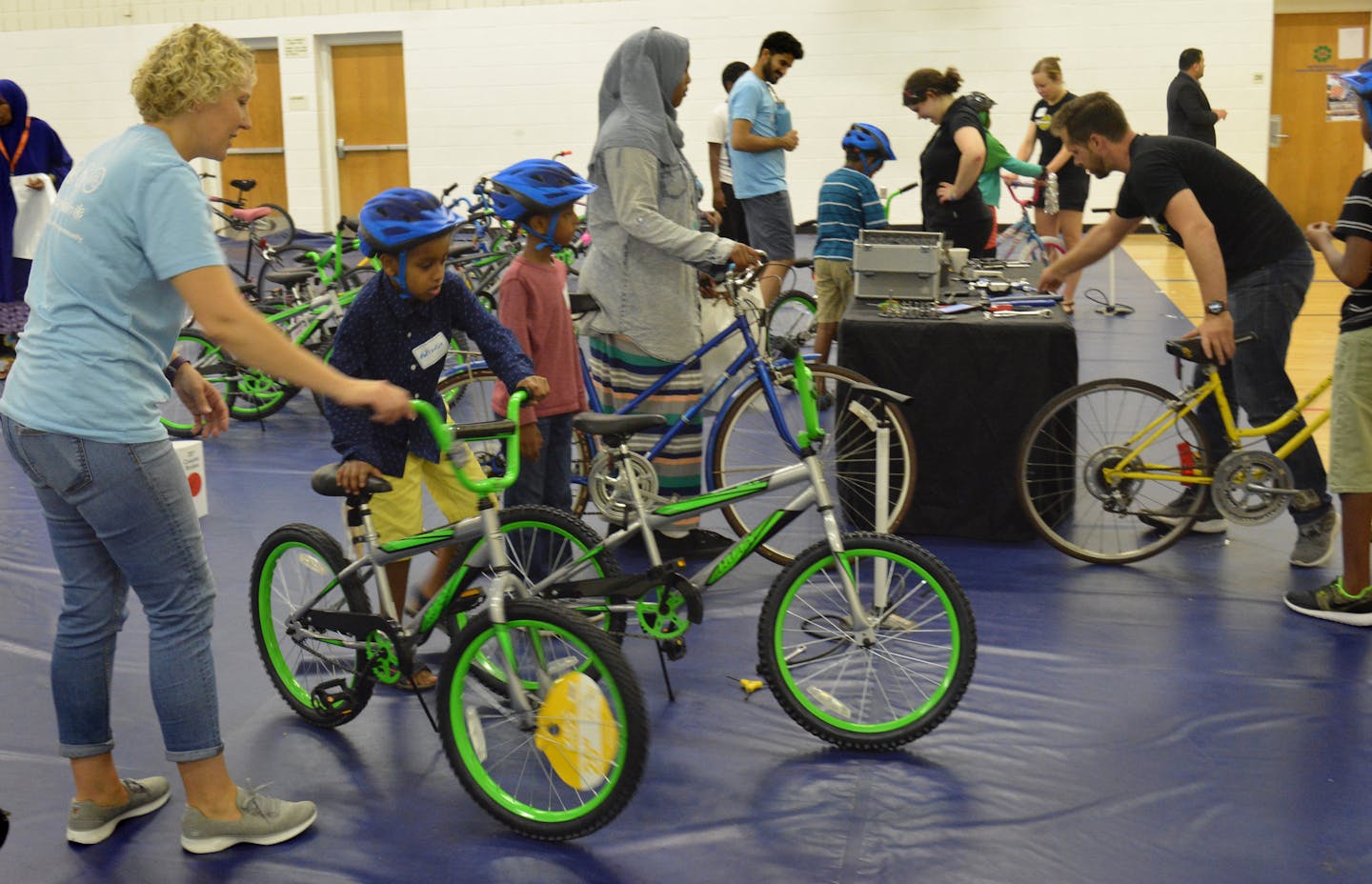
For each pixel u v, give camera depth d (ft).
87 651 7.95
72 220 7.22
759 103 21.21
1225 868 7.65
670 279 12.71
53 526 7.83
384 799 8.68
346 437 8.96
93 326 7.25
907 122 43.39
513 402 8.16
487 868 7.82
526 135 46.32
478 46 45.85
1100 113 12.82
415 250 8.70
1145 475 12.81
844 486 13.98
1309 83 41.68
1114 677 10.35
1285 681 10.23
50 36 49.19
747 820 8.27
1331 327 25.88
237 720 9.93
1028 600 12.12
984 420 13.64
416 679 10.27
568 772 7.93
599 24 44.86
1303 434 12.49
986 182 23.71
